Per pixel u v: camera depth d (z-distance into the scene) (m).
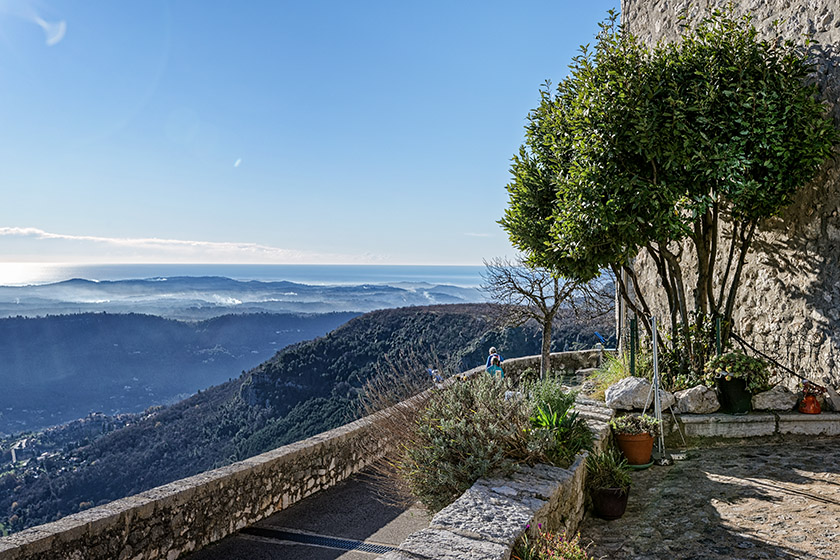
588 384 8.73
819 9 6.65
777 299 7.27
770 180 6.48
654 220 6.52
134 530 4.61
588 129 6.71
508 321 14.00
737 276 7.29
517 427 4.41
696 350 7.25
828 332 6.41
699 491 4.89
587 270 7.19
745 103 6.38
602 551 3.88
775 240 7.30
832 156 6.31
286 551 5.14
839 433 6.07
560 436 4.79
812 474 5.04
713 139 6.48
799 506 4.33
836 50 6.45
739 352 6.71
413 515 5.79
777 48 6.95
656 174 6.57
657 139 6.40
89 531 4.26
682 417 6.29
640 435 5.59
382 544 5.25
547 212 8.56
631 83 6.60
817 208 6.61
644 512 4.55
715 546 3.79
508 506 3.54
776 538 3.82
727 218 8.09
